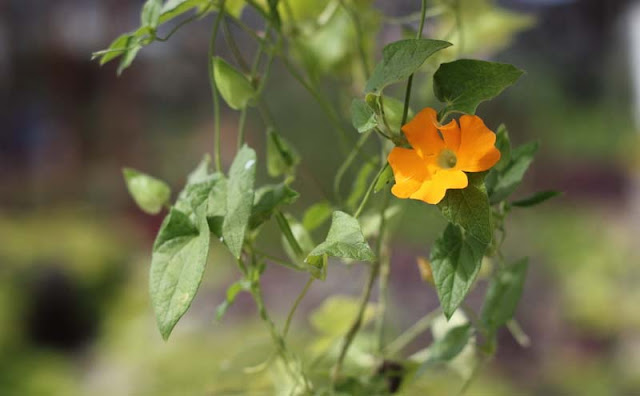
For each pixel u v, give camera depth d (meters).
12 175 3.57
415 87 0.77
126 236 2.90
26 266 2.39
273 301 2.20
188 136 3.97
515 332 0.69
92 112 3.84
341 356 0.67
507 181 0.60
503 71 0.56
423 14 0.59
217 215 0.58
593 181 4.12
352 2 0.72
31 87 3.77
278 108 3.66
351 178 2.66
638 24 3.25
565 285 2.62
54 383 2.00
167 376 1.74
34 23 3.76
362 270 1.97
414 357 0.69
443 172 0.56
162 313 0.56
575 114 4.70
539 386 2.15
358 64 0.75
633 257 2.67
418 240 2.71
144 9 0.62
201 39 3.68
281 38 0.66
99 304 2.38
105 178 3.65
